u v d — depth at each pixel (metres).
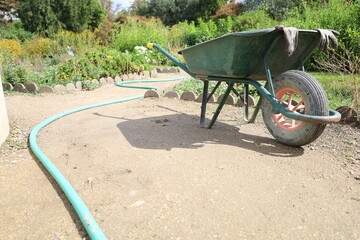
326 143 2.87
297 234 1.51
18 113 4.15
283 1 22.62
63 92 6.13
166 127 3.42
